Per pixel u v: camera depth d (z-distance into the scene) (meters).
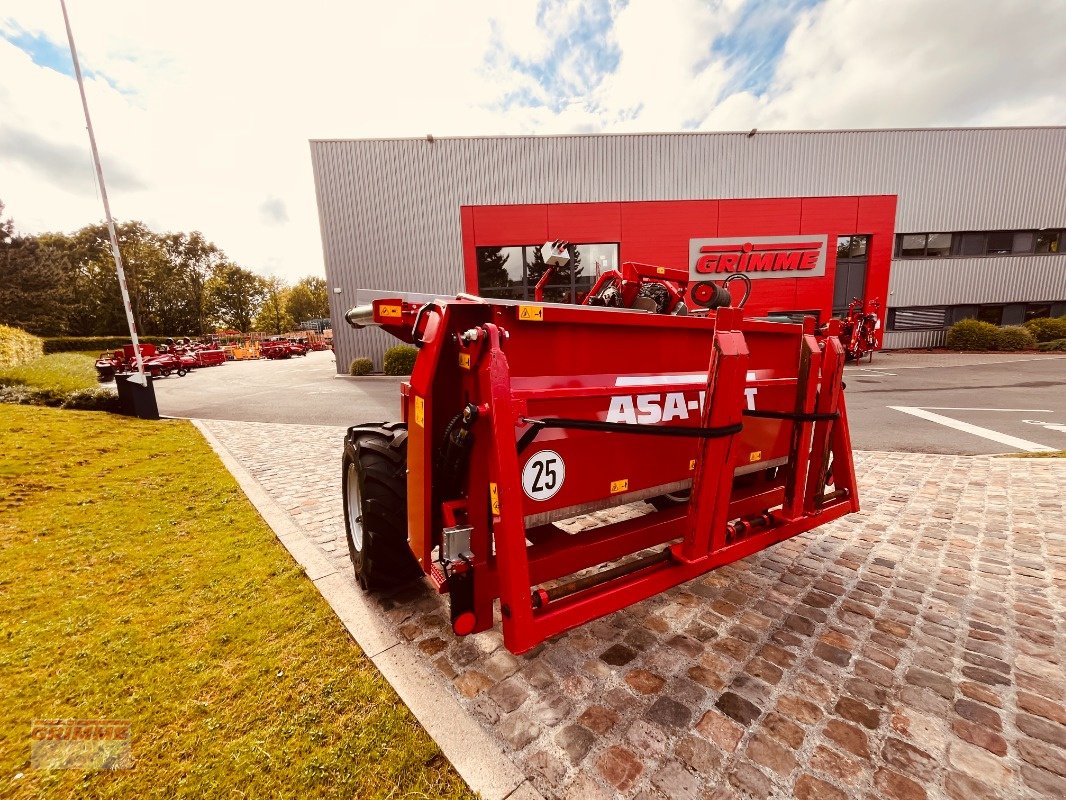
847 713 1.88
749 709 1.91
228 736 1.76
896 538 3.49
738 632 2.43
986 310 19.58
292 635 2.38
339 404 10.41
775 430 2.94
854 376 12.66
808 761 1.67
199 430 7.72
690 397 2.45
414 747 1.72
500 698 1.97
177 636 2.36
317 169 16.25
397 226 16.84
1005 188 18.50
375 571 2.57
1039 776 1.60
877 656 2.23
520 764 1.66
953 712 1.88
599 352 2.08
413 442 2.11
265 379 16.66
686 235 17.42
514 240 17.03
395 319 2.17
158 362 18.16
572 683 2.06
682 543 2.17
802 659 2.21
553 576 2.08
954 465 5.20
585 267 17.42
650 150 16.97
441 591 1.85
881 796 1.53
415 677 2.09
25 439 6.25
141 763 1.65
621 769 1.64
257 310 69.25
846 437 2.88
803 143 17.39
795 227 17.67
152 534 3.58
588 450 2.08
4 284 31.22
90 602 2.66
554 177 16.88
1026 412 7.77
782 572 3.03
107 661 2.16
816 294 18.03
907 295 19.12
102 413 8.71
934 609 2.61
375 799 1.52
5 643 2.29
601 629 2.46
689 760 1.67
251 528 3.70
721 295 3.66
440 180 16.70
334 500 4.36
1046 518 3.78
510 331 1.81
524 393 1.81
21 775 1.60
